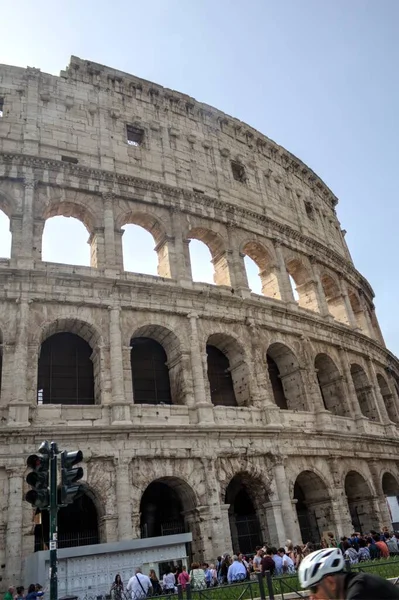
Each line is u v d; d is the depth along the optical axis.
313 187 69.69
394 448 52.97
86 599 26.66
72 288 38.69
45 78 48.31
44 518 34.78
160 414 37.62
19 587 26.89
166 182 49.38
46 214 43.81
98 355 38.41
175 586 27.39
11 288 36.84
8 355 34.94
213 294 43.81
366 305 69.88
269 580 19.58
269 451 40.12
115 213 45.06
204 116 57.50
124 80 52.47
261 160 61.50
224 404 44.75
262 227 54.34
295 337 49.34
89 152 46.78
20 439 32.09
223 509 36.06
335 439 45.59
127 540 28.95
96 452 33.75
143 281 42.06
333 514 42.41
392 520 44.97
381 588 5.89
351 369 57.59
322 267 60.69
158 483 39.94
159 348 44.47
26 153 43.28
